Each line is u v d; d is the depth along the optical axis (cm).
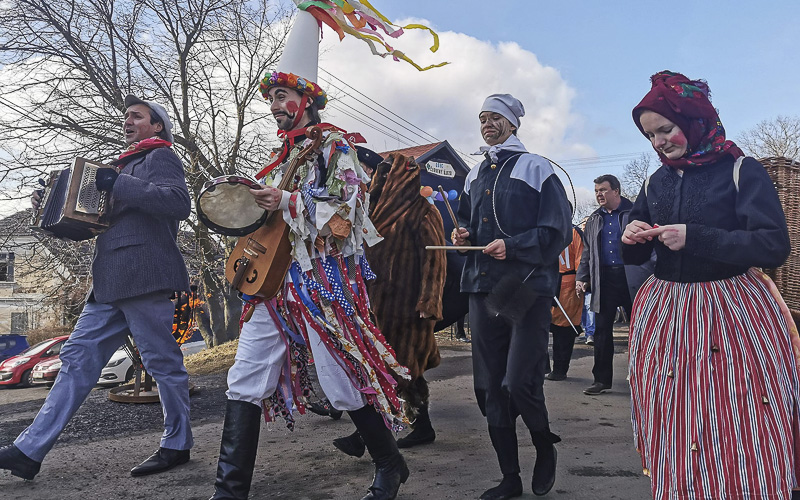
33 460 289
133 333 312
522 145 304
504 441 271
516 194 285
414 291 337
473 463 321
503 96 302
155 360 313
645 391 204
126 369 998
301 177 247
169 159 327
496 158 298
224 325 1798
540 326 271
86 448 352
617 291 523
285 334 247
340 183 242
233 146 1532
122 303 310
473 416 434
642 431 209
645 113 212
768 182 197
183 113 1516
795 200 239
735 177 202
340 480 295
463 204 321
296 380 257
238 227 240
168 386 315
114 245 310
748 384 186
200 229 1395
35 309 1753
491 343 278
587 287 576
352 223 248
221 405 477
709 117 206
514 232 283
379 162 380
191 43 1481
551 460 275
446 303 386
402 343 335
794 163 242
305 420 421
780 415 183
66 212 291
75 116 1455
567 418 427
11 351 2573
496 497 264
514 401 267
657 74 213
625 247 239
